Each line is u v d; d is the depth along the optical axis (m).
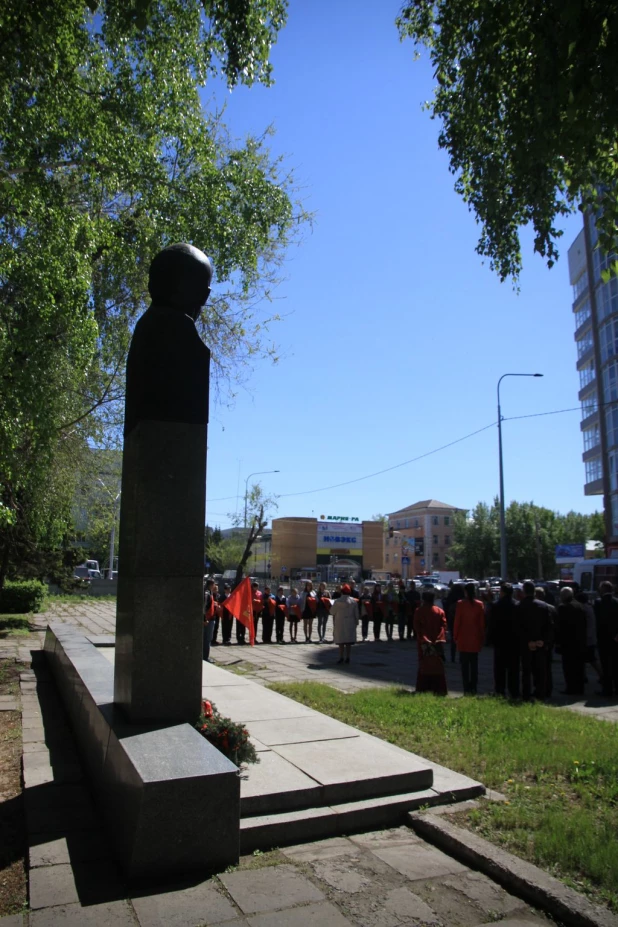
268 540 88.12
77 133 9.48
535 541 65.56
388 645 19.00
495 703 8.83
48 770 5.73
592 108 5.51
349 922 3.35
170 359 5.25
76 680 6.89
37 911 3.38
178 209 11.48
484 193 8.20
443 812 4.77
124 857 3.83
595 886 3.66
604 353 46.75
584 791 5.13
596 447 53.06
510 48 6.43
